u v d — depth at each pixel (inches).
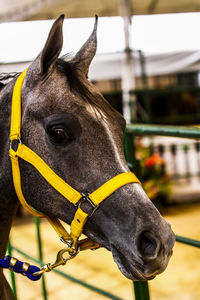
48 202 54.7
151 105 450.0
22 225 248.1
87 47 59.5
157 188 249.4
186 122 340.5
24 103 55.4
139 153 254.5
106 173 51.4
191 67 408.8
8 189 60.1
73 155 51.9
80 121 51.6
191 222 220.4
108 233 52.0
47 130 52.5
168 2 193.9
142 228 48.9
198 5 200.2
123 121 57.6
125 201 50.7
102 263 179.2
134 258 48.9
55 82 53.8
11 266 58.0
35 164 53.8
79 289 153.6
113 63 343.0
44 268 56.7
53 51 54.3
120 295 143.5
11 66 185.3
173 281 153.6
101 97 56.0
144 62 358.9
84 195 51.6
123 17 200.5
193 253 181.8
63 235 57.2
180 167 340.8
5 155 58.4
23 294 152.0
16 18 192.5
